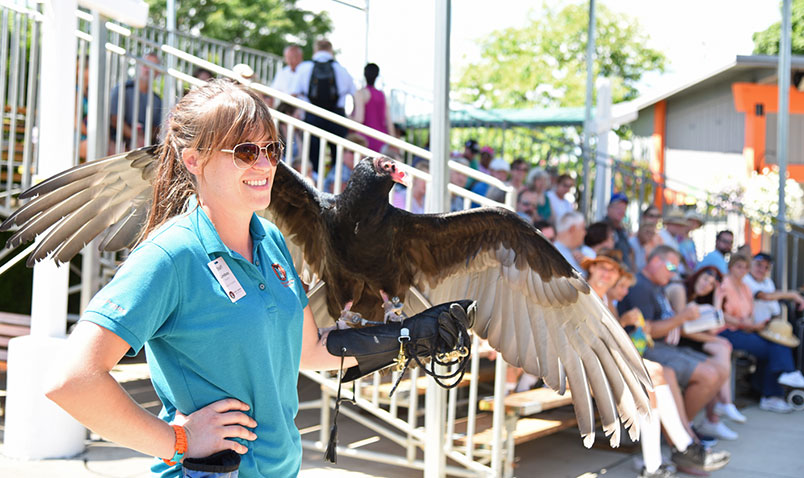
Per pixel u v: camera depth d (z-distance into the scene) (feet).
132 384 19.15
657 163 52.85
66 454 14.12
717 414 20.90
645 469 16.12
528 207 25.32
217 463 5.13
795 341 23.70
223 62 33.01
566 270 8.21
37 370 13.79
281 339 5.68
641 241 27.35
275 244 6.13
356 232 8.20
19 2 18.69
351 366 6.78
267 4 80.84
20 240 7.28
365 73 26.84
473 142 29.78
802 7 67.72
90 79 15.58
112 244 7.78
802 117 46.96
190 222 5.35
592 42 34.17
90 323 4.81
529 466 16.71
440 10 13.05
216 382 5.28
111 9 14.85
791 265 32.58
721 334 24.11
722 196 34.37
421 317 6.67
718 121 48.83
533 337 8.50
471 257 8.82
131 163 7.64
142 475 13.29
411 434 14.34
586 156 32.63
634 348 7.82
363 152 13.57
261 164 5.46
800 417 22.80
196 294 5.18
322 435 15.92
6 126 19.83
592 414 8.06
